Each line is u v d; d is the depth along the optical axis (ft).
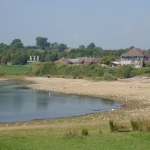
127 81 261.24
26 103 151.53
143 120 68.95
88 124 88.69
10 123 100.07
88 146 52.70
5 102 155.33
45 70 396.37
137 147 51.93
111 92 190.60
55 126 87.04
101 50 638.53
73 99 166.71
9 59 606.14
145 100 152.66
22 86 256.11
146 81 253.24
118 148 51.31
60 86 242.99
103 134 63.41
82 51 652.07
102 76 311.47
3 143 55.01
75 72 357.20
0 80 334.44
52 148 51.44
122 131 66.95
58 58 642.22
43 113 121.60
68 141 56.70
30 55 647.97
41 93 200.54
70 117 110.73
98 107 136.26
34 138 60.13
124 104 143.23
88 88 217.36
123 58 440.86
